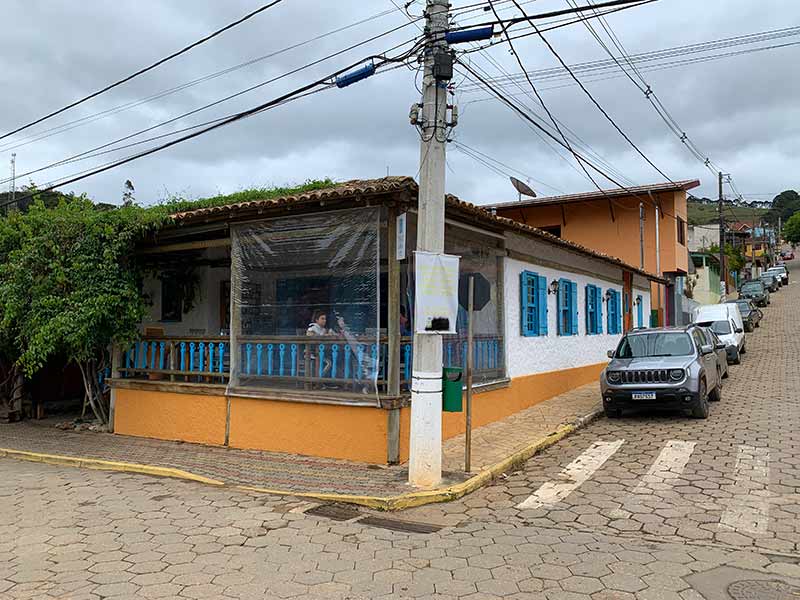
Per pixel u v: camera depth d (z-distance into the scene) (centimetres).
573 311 1555
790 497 665
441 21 749
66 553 541
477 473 775
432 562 511
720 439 930
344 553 535
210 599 444
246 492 747
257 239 954
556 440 982
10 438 1098
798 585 455
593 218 2736
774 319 3397
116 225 1027
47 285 1019
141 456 930
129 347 1095
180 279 1380
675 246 2586
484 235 1114
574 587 456
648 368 1087
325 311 913
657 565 496
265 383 951
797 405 1188
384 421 843
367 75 882
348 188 827
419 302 724
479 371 1091
